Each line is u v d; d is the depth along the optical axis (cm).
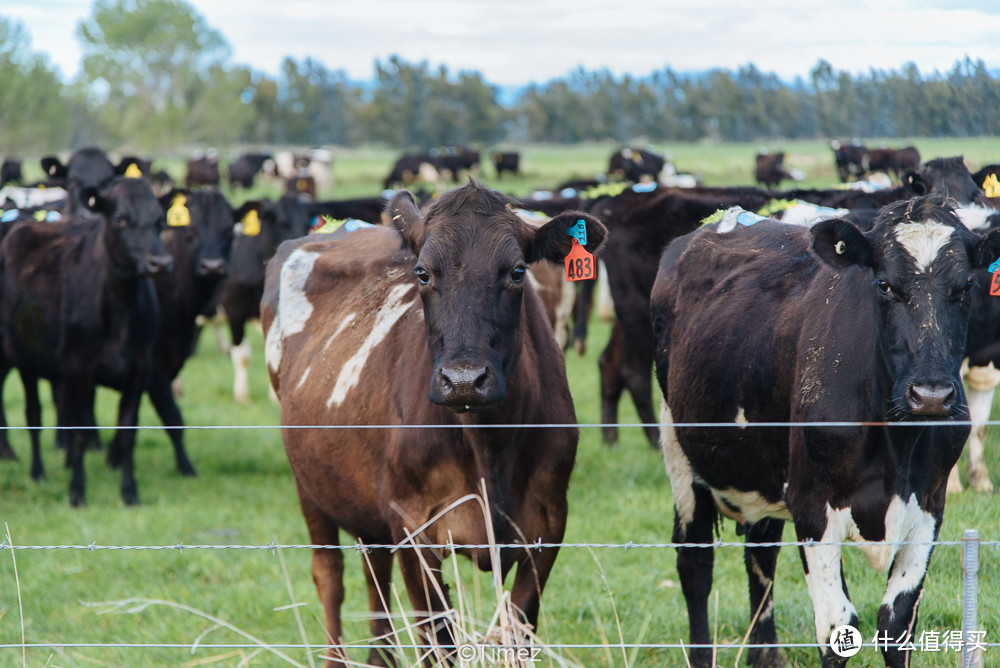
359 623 581
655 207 891
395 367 459
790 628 536
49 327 876
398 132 10644
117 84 9081
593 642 537
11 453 1009
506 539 421
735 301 489
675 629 549
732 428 477
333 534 539
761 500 482
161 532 759
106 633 571
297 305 577
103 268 843
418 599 437
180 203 948
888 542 375
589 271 430
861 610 525
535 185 4925
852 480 401
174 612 602
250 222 1100
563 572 648
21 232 910
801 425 416
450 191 424
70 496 844
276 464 973
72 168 1250
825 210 693
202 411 1202
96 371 852
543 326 464
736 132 4812
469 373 379
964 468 636
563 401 452
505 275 404
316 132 11250
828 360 410
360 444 471
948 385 360
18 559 691
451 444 416
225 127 9406
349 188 5294
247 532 761
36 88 8419
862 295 404
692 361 505
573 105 10169
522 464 427
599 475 862
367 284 532
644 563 660
